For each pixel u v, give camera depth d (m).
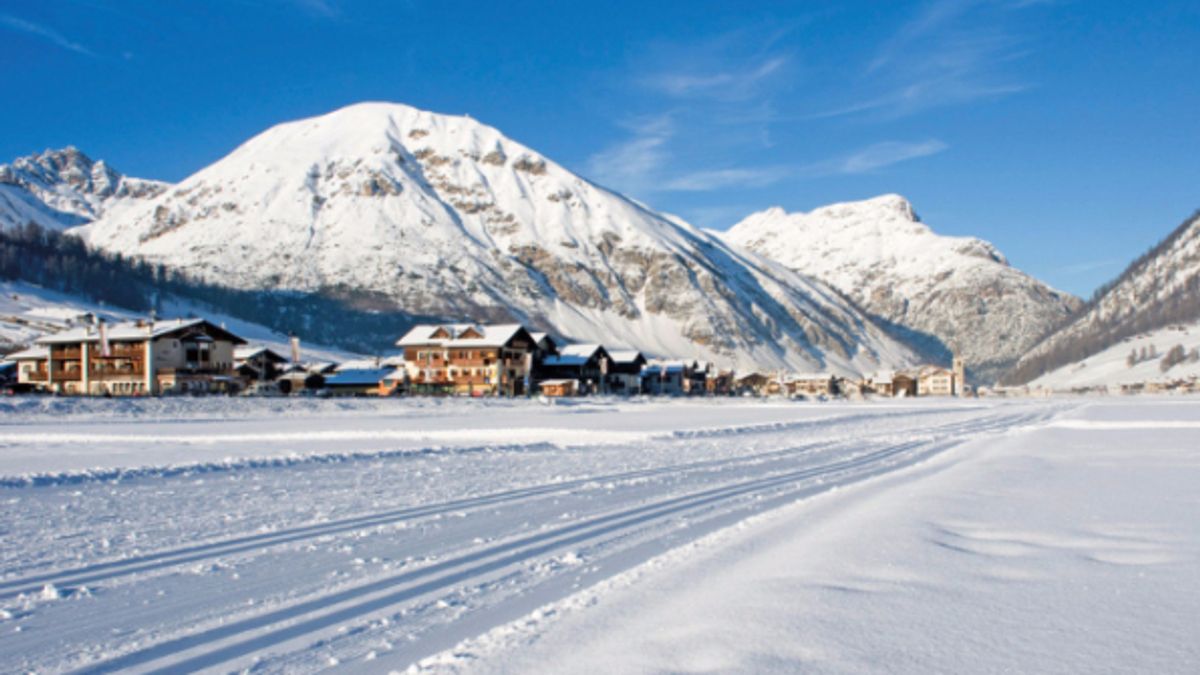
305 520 16.75
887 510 16.66
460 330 134.62
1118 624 8.35
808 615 8.91
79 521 16.77
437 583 11.30
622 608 9.49
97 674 7.99
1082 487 20.64
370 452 32.62
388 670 7.93
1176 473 24.14
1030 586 10.00
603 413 82.75
